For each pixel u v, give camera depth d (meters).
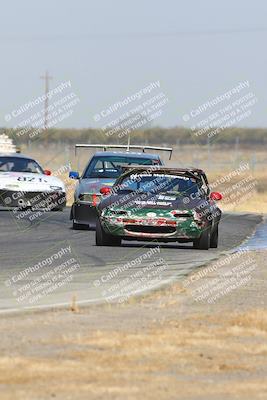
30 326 34.22
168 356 29.72
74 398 24.72
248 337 32.91
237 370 28.39
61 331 33.31
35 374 27.02
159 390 25.70
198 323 35.12
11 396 24.80
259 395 25.52
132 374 27.39
